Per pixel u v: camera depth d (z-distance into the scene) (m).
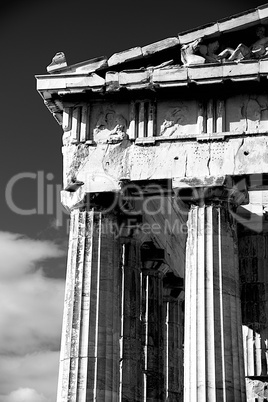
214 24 45.03
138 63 45.84
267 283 53.22
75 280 43.72
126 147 44.91
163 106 45.38
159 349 53.34
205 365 41.09
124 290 49.44
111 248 44.53
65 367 42.34
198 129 44.56
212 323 41.72
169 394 57.72
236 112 44.62
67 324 43.16
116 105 45.84
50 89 45.59
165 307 59.19
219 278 42.50
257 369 51.66
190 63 44.69
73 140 45.47
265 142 43.72
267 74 43.69
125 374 48.66
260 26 45.09
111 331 43.16
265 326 52.47
